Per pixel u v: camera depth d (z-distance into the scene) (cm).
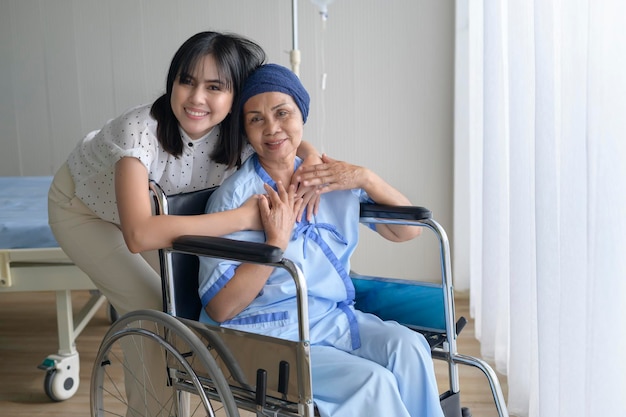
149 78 365
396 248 369
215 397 153
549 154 181
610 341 146
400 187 365
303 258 165
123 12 360
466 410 180
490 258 255
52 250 230
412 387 153
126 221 155
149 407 185
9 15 361
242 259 138
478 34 282
